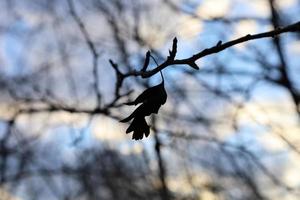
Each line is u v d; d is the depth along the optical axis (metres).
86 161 10.48
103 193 11.37
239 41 1.71
